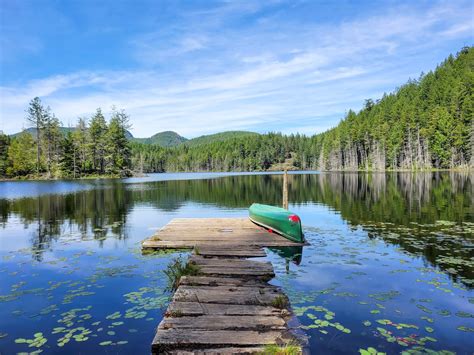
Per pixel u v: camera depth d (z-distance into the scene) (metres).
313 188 32.97
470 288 6.39
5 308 5.70
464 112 73.00
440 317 5.21
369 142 93.75
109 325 5.07
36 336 4.75
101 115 69.50
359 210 17.09
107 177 66.06
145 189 35.31
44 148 64.94
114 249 9.89
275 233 11.38
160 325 4.66
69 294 6.31
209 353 4.02
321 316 5.23
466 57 112.38
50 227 13.72
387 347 4.34
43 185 42.09
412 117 80.69
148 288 6.61
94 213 18.17
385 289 6.37
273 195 27.20
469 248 9.26
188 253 9.38
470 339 4.55
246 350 4.05
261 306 5.35
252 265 7.76
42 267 8.06
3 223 14.84
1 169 60.59
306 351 4.16
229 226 12.78
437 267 7.65
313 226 12.92
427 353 4.21
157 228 13.55
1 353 4.32
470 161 67.31
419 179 42.16
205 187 37.94
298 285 6.62
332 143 105.56
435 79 109.94
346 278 7.00
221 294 5.87
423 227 12.28
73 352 4.34
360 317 5.20
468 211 15.77
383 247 9.50
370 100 128.25
